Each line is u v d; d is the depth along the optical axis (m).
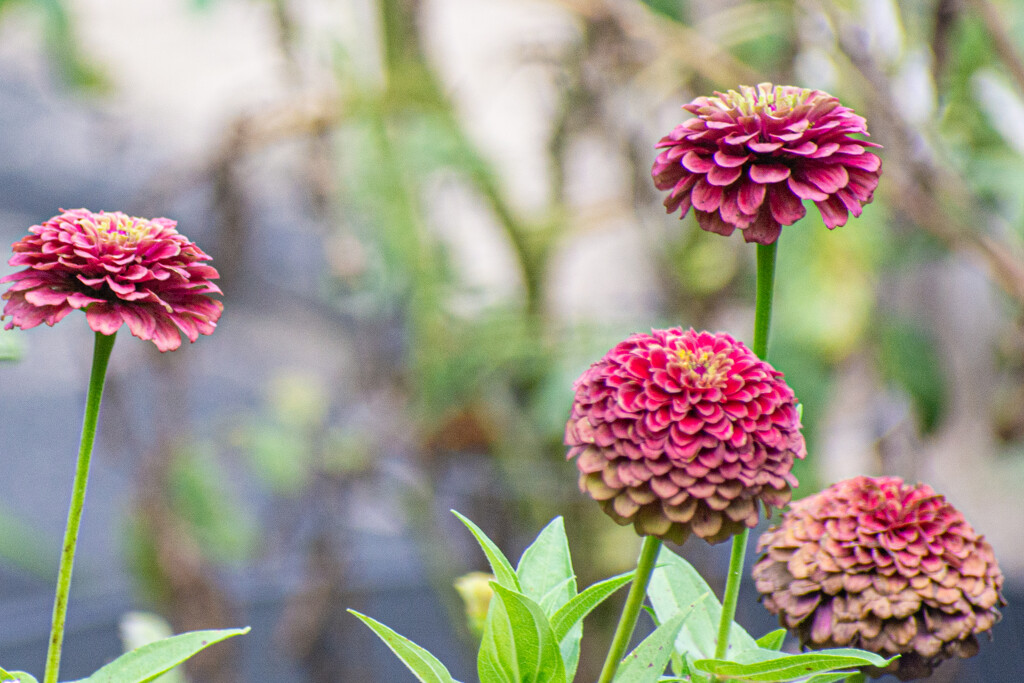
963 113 2.34
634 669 1.18
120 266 1.17
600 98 2.44
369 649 2.58
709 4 2.48
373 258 2.31
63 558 1.18
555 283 2.46
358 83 2.25
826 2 2.03
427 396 2.31
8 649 2.26
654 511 1.16
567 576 1.23
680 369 1.16
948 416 2.51
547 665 1.18
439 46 2.51
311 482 2.56
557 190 2.49
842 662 1.18
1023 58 2.17
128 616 1.37
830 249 2.12
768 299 1.20
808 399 2.10
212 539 2.50
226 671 2.45
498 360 2.28
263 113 2.35
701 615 1.25
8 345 1.26
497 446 2.40
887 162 2.04
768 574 1.23
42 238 1.17
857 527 1.21
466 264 2.40
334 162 2.40
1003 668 2.16
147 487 2.48
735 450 1.15
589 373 1.18
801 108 1.18
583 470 1.16
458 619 2.44
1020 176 2.24
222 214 2.51
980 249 2.06
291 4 2.29
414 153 2.25
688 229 2.42
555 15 2.51
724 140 1.17
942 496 1.22
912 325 2.45
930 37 2.03
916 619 1.21
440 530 2.49
